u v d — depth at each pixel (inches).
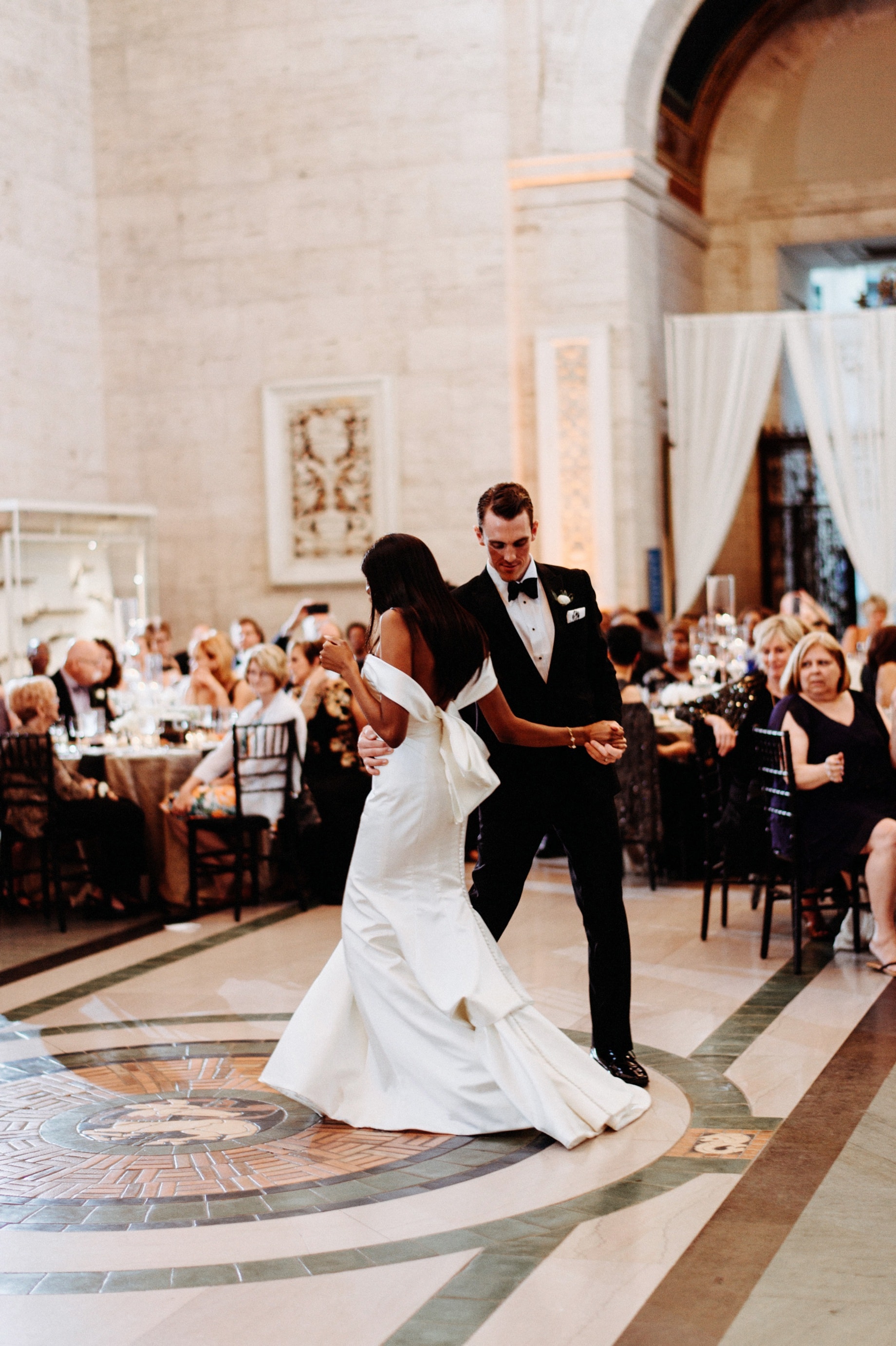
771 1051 201.0
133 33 597.9
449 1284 132.3
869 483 562.3
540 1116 165.6
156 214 600.4
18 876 327.0
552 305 565.9
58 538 507.5
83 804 314.0
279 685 327.9
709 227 657.6
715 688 375.2
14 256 558.9
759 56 639.8
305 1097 174.4
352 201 577.3
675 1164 159.5
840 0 620.7
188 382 600.7
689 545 578.2
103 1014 235.3
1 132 551.8
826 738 253.4
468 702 175.3
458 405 569.3
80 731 358.0
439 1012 172.2
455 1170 160.2
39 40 573.3
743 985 239.6
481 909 184.2
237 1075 200.7
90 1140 174.9
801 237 646.5
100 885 320.2
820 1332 120.0
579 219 560.1
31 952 280.8
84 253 600.4
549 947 272.2
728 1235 139.9
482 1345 120.4
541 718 183.3
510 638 182.1
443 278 568.4
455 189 565.3
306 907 328.2
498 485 182.2
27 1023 230.4
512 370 565.0
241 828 318.0
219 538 600.7
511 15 562.3
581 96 557.9
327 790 336.8
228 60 588.1
